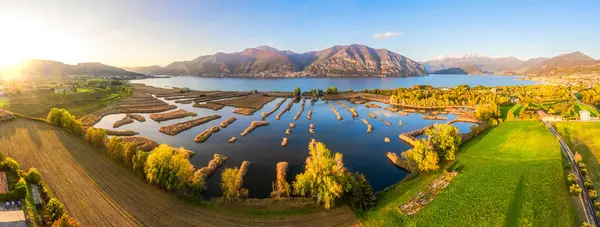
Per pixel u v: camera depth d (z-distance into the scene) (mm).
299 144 127375
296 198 71312
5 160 72938
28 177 67500
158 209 63312
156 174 70250
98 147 101438
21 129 115250
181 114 190125
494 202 66000
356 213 63656
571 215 58031
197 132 147375
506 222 58375
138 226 56750
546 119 131000
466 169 86000
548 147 96312
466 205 65500
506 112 169750
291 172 95750
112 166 85125
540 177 75562
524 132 115438
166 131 145250
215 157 106812
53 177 75500
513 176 78062
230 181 68938
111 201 65188
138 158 78562
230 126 161875
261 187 84062
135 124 166000
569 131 112000
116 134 138500
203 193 79125
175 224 58219
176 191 70625
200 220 60031
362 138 137375
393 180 89188
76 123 115750
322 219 61281
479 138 118500
